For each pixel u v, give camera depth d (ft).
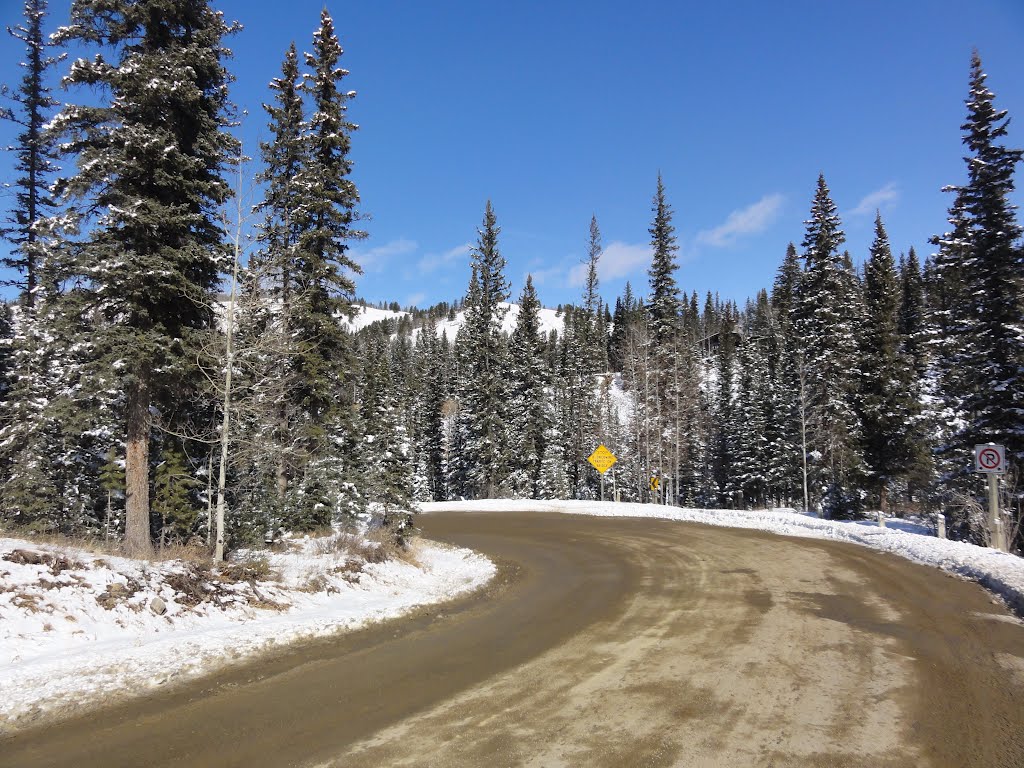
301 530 61.72
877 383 102.37
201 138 46.34
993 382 68.85
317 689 21.04
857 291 124.88
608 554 57.31
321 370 65.41
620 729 16.71
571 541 69.82
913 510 104.63
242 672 23.21
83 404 45.85
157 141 41.42
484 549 66.64
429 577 50.90
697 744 15.60
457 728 17.13
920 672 21.16
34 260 67.97
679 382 154.71
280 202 65.36
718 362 241.35
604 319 325.21
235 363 43.93
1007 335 68.03
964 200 70.79
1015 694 18.95
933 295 125.90
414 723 17.60
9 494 51.98
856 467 102.17
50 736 16.99
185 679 22.16
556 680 21.31
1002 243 68.13
